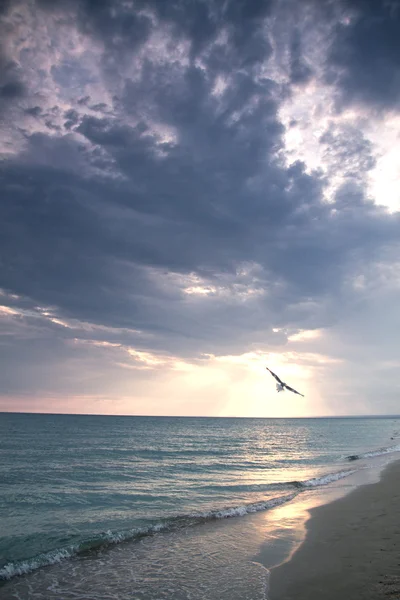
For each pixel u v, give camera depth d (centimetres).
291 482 2511
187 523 1576
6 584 1024
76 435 7344
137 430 9969
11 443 5325
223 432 10294
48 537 1416
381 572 1013
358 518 1592
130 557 1210
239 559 1174
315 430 12081
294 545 1289
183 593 948
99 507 1877
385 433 10394
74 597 942
